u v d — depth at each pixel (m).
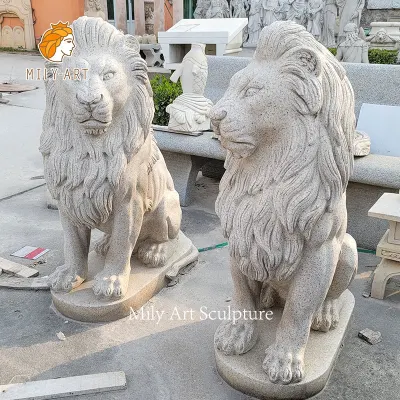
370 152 3.33
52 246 3.04
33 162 4.84
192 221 3.47
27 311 2.33
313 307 1.70
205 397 1.79
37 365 1.96
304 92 1.41
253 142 1.50
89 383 1.83
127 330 2.18
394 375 1.94
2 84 9.27
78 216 2.11
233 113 1.47
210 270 2.75
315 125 1.45
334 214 1.60
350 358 2.03
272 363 1.73
